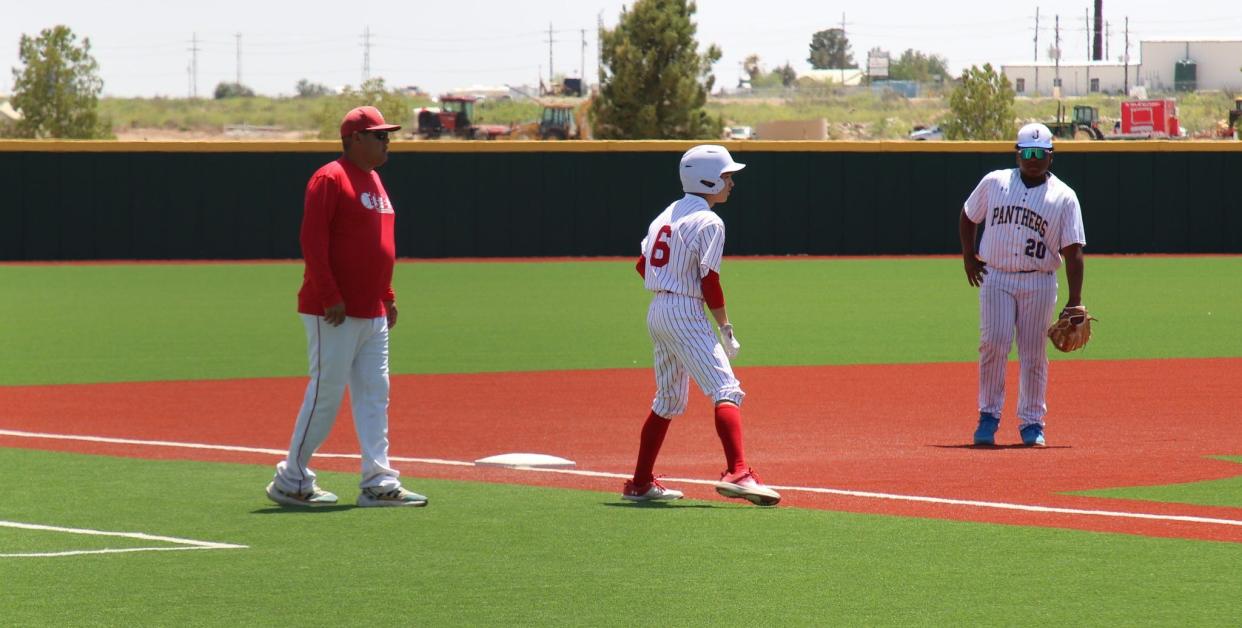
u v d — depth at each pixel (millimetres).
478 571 22359
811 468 32156
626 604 20469
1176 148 116750
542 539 24609
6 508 27281
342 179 26734
